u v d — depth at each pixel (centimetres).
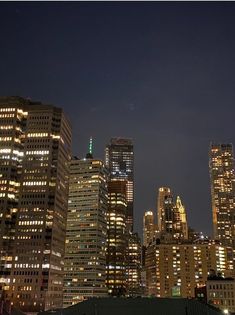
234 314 17338
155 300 12988
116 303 12825
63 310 13012
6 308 14375
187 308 12700
